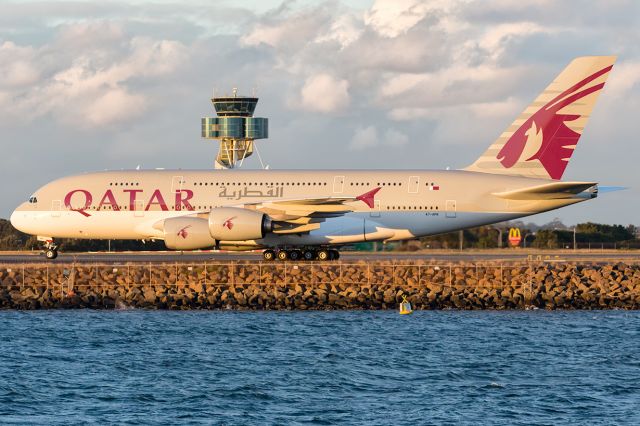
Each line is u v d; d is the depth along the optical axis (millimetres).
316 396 158250
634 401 155250
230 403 153750
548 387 164875
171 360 184500
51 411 148500
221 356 188375
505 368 179250
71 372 175125
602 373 175375
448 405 152875
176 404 152750
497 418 145250
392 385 166125
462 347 197125
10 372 174875
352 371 176125
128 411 148625
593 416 146250
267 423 142625
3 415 146125
